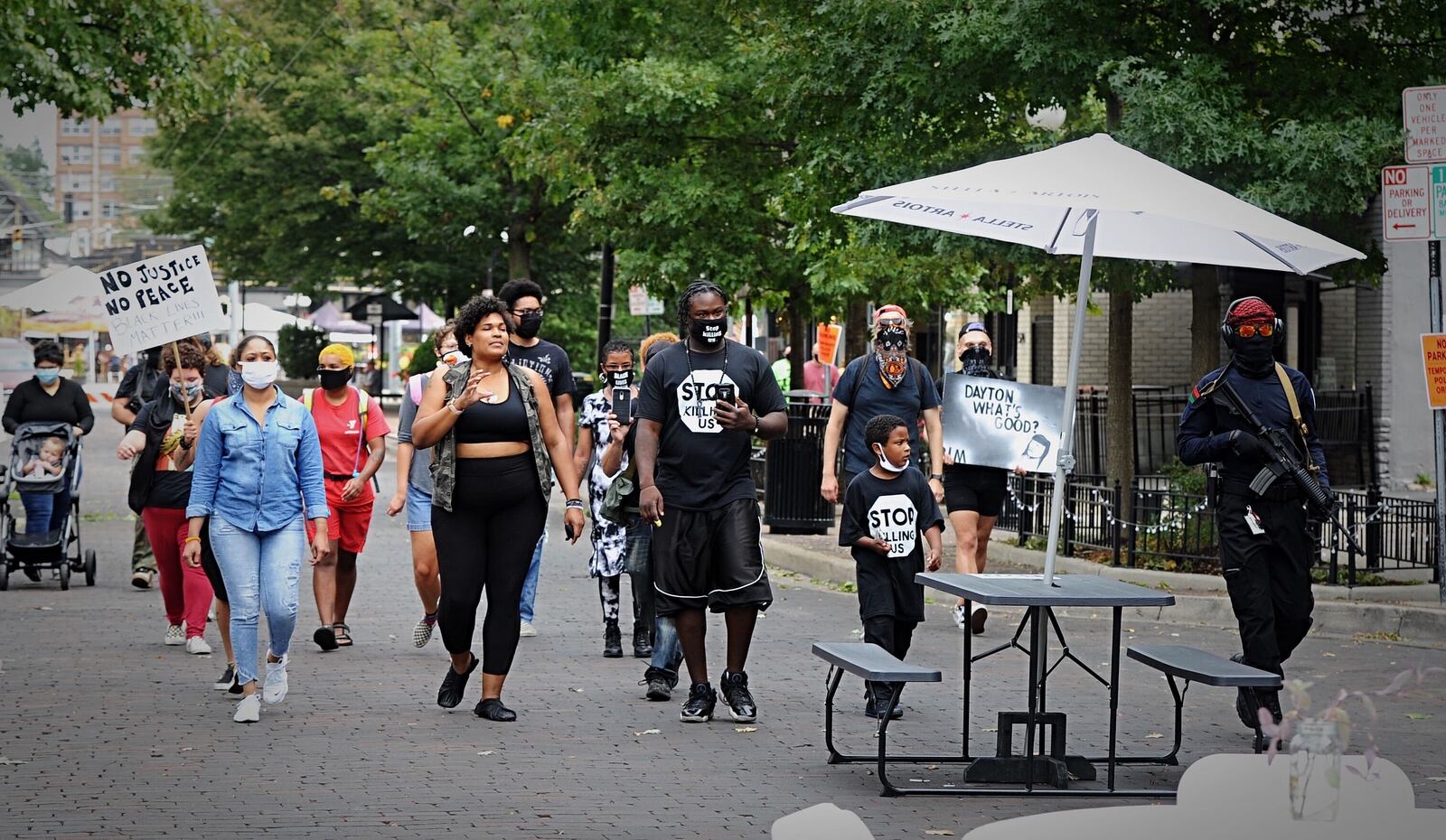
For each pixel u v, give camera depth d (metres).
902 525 9.46
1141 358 31.05
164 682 10.57
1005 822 3.24
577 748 8.72
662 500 9.45
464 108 39.72
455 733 9.04
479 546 9.50
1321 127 14.07
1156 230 8.66
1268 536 8.91
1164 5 15.28
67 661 11.37
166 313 11.92
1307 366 26.91
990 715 9.78
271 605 9.34
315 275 50.94
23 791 7.57
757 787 7.87
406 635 12.78
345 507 12.02
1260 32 15.45
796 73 17.80
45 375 15.91
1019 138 17.45
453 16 42.09
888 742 8.97
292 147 47.59
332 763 8.26
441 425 9.30
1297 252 8.61
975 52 15.17
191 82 20.72
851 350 26.22
